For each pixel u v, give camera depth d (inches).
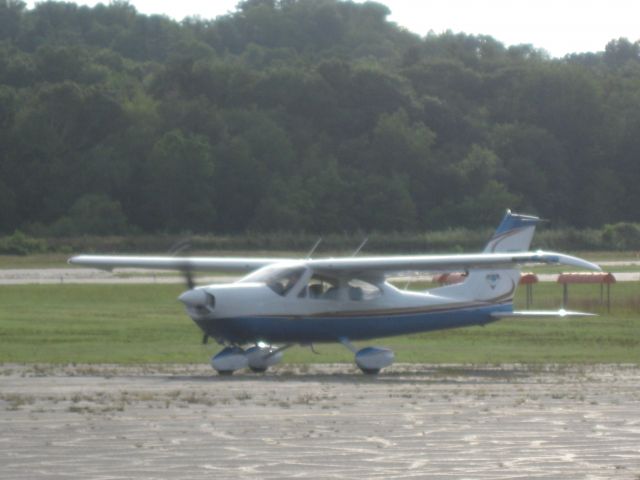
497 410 1951.3
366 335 2886.3
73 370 2699.3
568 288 6304.1
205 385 2368.4
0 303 5034.5
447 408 1980.8
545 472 1386.6
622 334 3961.6
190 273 3112.7
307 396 2165.4
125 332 3809.1
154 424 1754.4
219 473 1370.6
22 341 3449.8
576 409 1969.7
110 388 2284.7
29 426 1727.4
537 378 2603.3
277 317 2726.4
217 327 2684.5
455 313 3011.8
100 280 6702.8
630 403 2064.5
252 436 1641.2
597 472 1387.8
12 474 1360.7
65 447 1540.4
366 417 1850.4
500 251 3085.6
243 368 2760.8
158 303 5201.8
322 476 1357.0
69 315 4466.0
